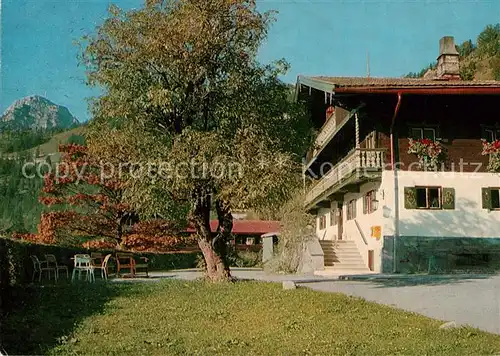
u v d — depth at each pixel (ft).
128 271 97.91
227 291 47.06
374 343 28.37
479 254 80.12
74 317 36.29
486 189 81.30
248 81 53.21
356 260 90.43
